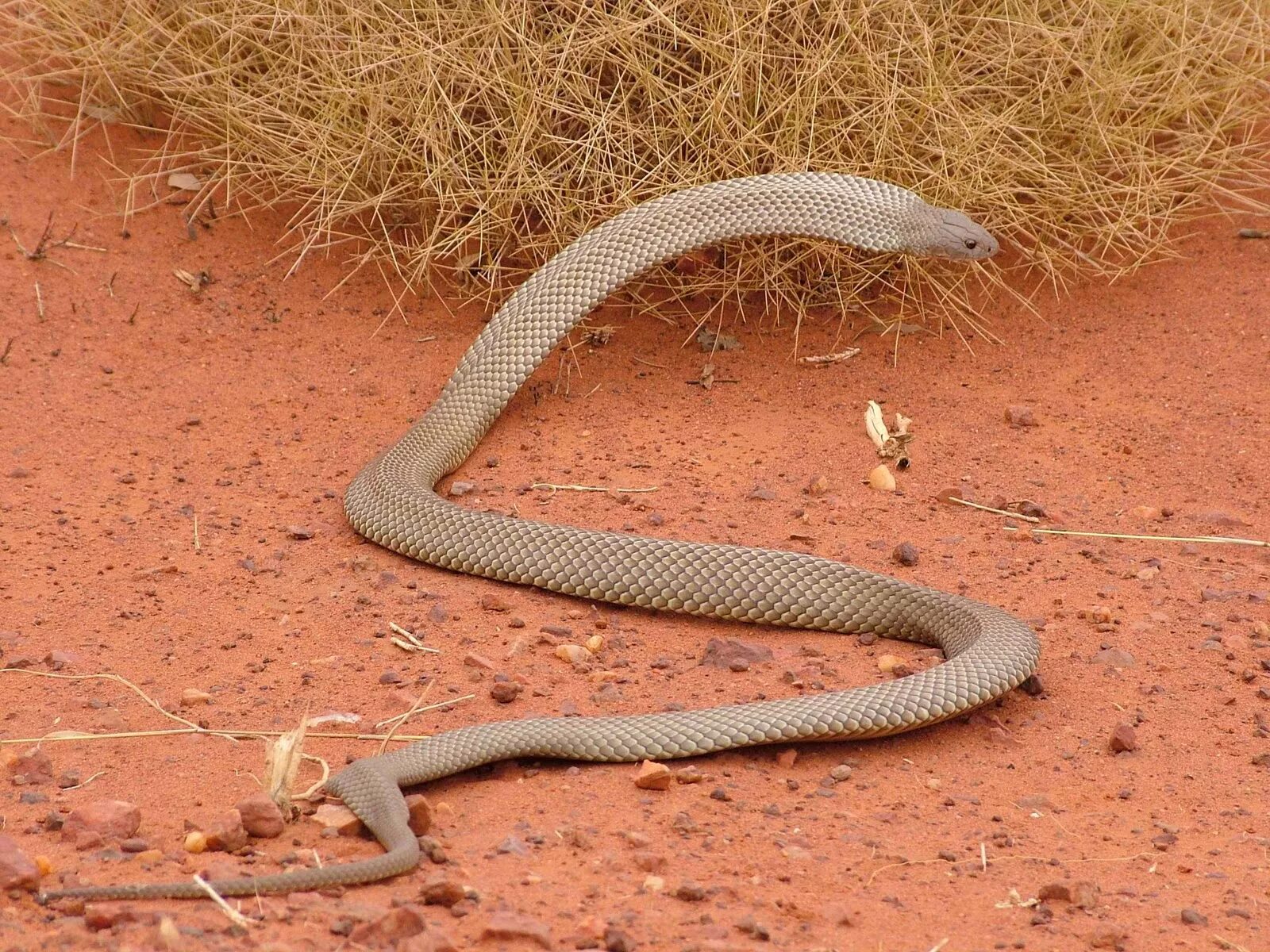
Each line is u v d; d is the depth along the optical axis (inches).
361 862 104.7
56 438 128.6
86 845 106.0
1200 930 105.0
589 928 103.2
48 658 115.0
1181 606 119.3
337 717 112.2
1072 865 107.3
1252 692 114.7
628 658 116.3
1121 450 129.4
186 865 105.5
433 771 109.1
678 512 124.7
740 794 109.7
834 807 109.3
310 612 118.3
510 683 113.6
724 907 104.7
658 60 135.9
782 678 115.0
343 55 137.4
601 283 132.0
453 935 103.0
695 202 132.2
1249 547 123.0
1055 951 104.0
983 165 136.4
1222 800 110.0
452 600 119.4
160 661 115.3
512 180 136.7
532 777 110.3
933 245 130.8
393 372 134.4
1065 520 124.9
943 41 137.3
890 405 132.7
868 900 105.5
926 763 111.5
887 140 135.6
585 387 134.2
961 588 120.3
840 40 135.9
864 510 125.3
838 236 131.3
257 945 102.1
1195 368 134.0
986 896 105.9
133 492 125.7
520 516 124.6
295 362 134.6
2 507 123.8
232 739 111.3
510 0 136.7
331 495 126.3
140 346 134.3
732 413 132.2
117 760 110.3
